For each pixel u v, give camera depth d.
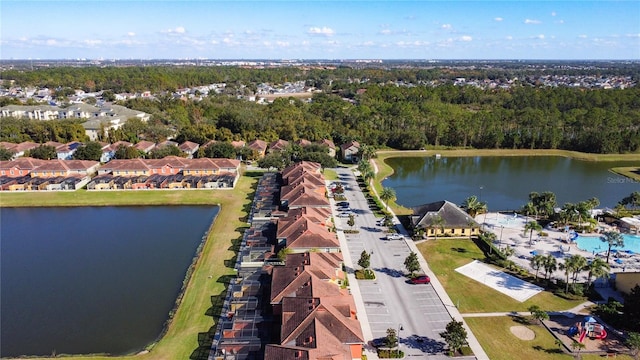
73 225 110.06
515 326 66.19
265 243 90.81
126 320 69.38
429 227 98.44
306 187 114.62
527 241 98.31
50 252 94.38
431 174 169.00
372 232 102.12
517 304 72.19
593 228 104.06
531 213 112.25
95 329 66.94
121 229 107.25
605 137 199.38
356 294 74.62
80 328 67.19
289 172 134.25
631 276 73.19
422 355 59.69
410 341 62.59
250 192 132.75
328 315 59.00
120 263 89.06
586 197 138.38
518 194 141.50
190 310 70.12
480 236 98.00
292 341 55.44
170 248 96.06
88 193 131.25
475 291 76.19
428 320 67.75
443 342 62.56
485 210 114.25
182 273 84.75
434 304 72.06
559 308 71.00
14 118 198.88
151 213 118.31
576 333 63.62
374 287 77.06
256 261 83.62
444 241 97.31
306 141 185.75
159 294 77.06
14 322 68.81
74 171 142.88
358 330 59.06
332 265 77.56
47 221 112.81
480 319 68.00
